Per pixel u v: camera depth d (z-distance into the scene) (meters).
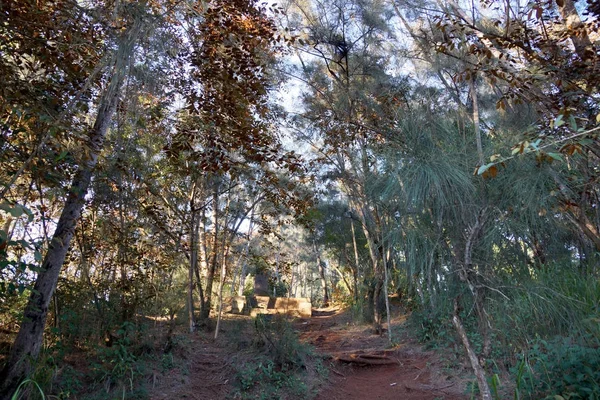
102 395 6.20
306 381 7.89
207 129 6.86
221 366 8.16
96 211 8.53
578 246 5.98
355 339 11.85
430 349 8.98
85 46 5.66
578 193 4.94
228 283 17.77
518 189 4.89
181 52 6.63
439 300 5.08
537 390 4.82
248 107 8.09
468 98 6.78
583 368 4.38
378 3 9.52
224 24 6.66
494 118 6.14
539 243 5.65
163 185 10.31
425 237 4.90
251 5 6.95
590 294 5.23
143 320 8.60
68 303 7.66
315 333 13.60
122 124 7.28
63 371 6.58
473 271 4.59
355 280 18.73
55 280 6.11
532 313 5.16
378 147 6.16
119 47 5.19
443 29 5.36
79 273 9.03
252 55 6.86
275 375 7.73
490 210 4.89
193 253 11.34
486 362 5.78
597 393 4.05
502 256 5.06
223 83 6.70
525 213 4.98
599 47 4.91
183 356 8.34
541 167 4.88
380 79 9.11
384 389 7.73
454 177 4.81
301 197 11.68
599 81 4.38
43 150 5.29
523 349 5.27
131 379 6.56
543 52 4.81
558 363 4.61
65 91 5.73
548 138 3.37
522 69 4.97
